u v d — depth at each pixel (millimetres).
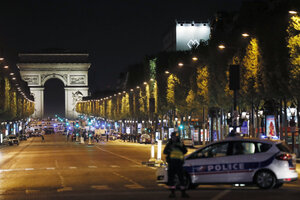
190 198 28141
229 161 31859
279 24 72062
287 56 70188
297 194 29188
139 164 58562
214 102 100000
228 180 31812
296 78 62938
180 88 126000
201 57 106375
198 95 106375
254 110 90625
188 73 125312
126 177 41812
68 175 44812
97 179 40438
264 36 74375
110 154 83312
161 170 33469
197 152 32531
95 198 28688
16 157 80375
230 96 91438
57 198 29078
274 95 73562
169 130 145125
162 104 146625
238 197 28125
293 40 62281
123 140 187000
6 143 153875
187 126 138500
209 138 122562
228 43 97625
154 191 31750
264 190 31125
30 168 55219
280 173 31250
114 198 28531
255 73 76188
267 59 73500
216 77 97562
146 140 147000
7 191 33625
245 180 31656
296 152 69250
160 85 147375
